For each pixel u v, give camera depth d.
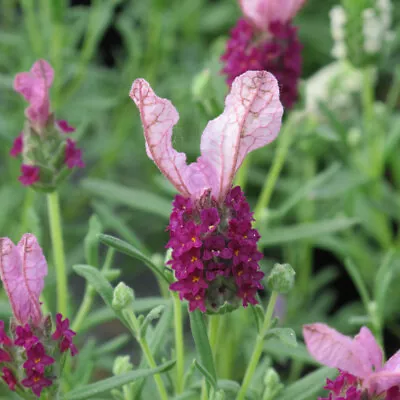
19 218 0.66
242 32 0.45
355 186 0.57
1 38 0.64
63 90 0.68
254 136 0.34
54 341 0.35
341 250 0.61
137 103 0.34
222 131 0.34
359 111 0.65
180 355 0.39
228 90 0.45
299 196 0.49
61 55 0.60
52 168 0.41
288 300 0.63
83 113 0.68
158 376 0.38
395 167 0.67
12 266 0.35
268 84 0.34
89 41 0.62
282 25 0.44
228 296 0.35
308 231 0.48
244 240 0.34
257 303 0.35
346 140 0.52
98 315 0.43
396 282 0.63
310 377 0.39
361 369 0.34
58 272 0.42
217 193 0.35
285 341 0.36
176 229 0.34
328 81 0.61
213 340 0.37
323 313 0.68
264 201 0.49
